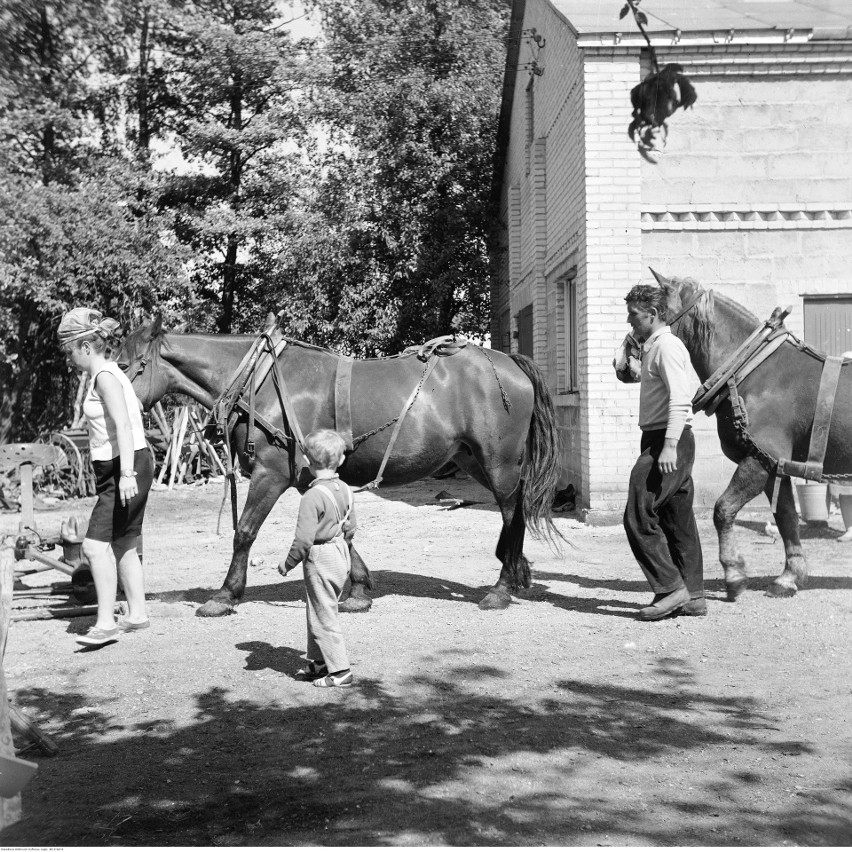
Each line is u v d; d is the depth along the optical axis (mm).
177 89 25359
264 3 12688
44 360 23438
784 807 3770
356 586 7262
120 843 3551
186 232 26047
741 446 7199
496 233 23578
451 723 4785
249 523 7113
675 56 11688
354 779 4121
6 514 15008
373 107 23062
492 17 24359
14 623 7113
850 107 11844
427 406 7047
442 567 9062
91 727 4859
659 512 6836
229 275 27047
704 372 7293
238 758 4402
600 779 4070
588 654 5965
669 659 5840
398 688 5359
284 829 3650
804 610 6871
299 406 7023
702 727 4680
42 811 3848
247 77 25031
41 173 19062
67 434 17344
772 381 7074
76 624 7070
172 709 5102
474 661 5844
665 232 11820
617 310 11750
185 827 3686
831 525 10750
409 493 16422
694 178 11805
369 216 23672
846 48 11688
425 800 3885
